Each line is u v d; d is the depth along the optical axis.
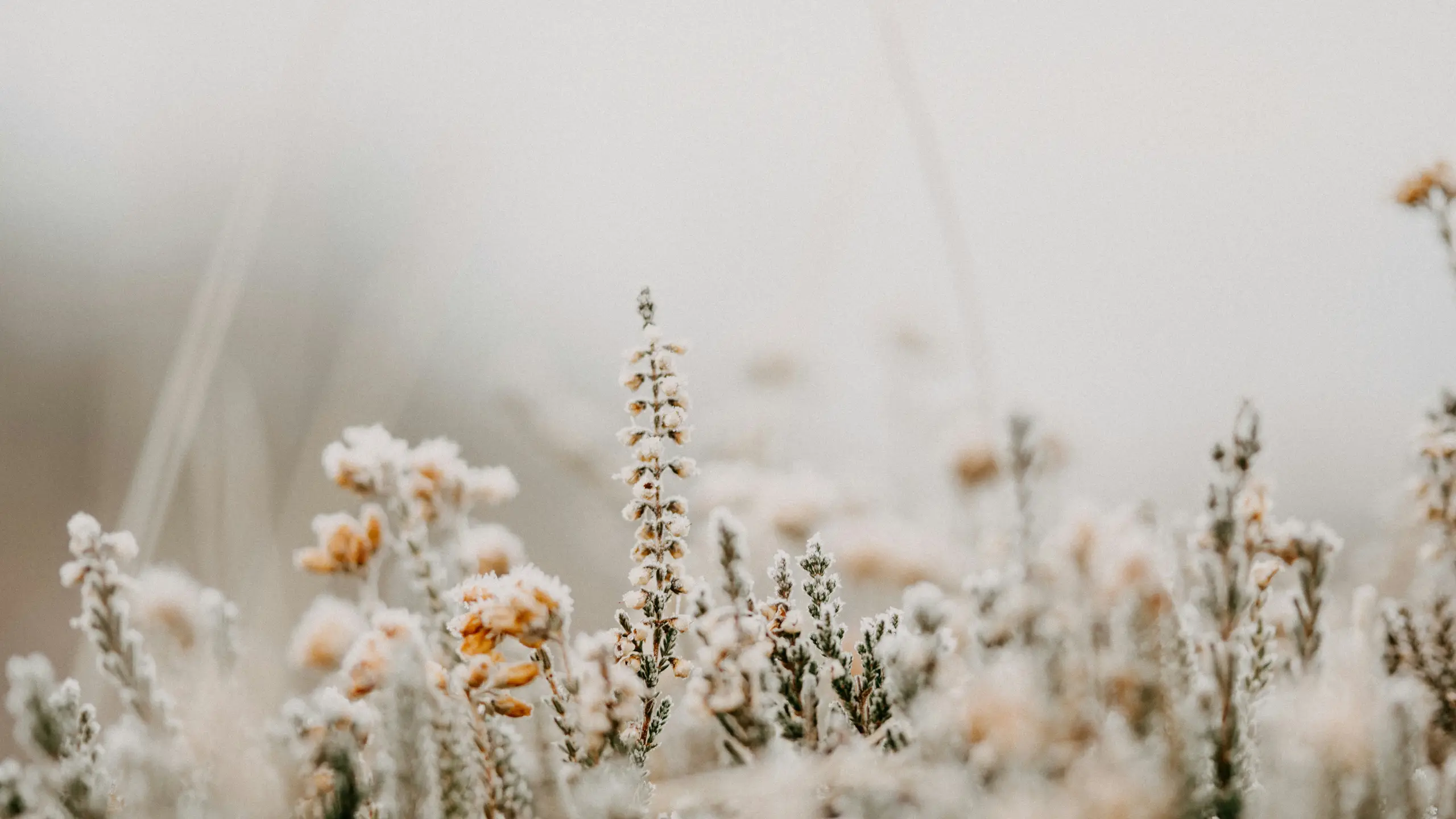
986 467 0.44
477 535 0.43
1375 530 0.47
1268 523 0.41
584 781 0.39
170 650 0.41
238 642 0.41
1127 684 0.40
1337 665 0.40
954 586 0.43
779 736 0.41
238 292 0.47
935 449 0.46
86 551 0.40
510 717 0.40
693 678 0.40
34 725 0.39
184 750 0.40
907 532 0.44
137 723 0.40
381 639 0.40
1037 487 0.42
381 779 0.40
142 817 0.39
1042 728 0.38
